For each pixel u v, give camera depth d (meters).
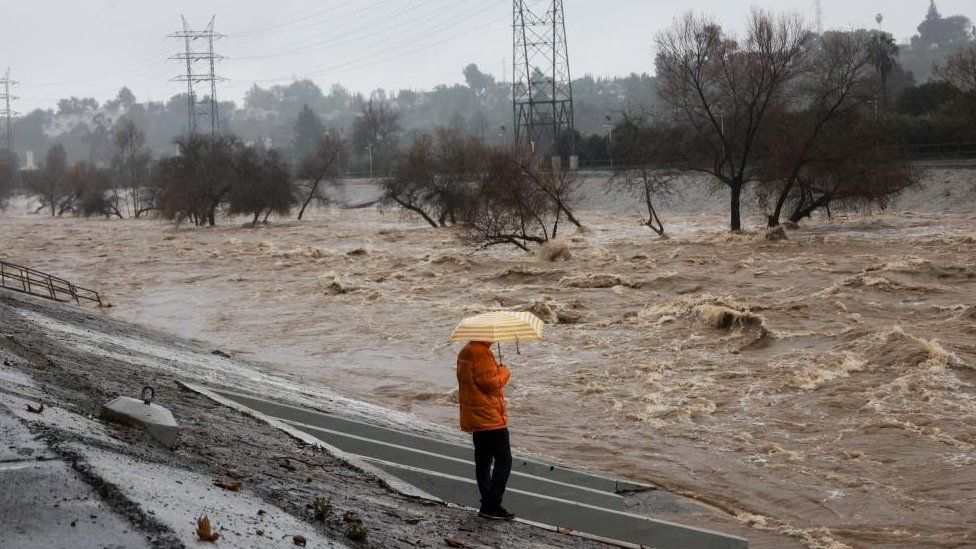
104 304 41.72
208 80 152.25
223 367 22.69
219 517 6.79
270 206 95.50
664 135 64.31
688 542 11.02
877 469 16.25
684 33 61.19
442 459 13.30
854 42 60.78
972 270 36.62
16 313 23.23
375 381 26.00
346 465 11.67
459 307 37.50
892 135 66.25
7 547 5.41
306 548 6.70
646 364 25.67
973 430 17.91
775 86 58.84
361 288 43.41
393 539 7.84
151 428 9.51
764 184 61.44
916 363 22.12
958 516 13.82
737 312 28.67
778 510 14.53
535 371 25.75
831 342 25.95
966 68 94.00
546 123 105.62
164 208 100.81
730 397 21.86
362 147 199.00
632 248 54.06
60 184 158.50
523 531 9.67
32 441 7.46
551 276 44.19
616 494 14.20
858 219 65.81
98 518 6.09
